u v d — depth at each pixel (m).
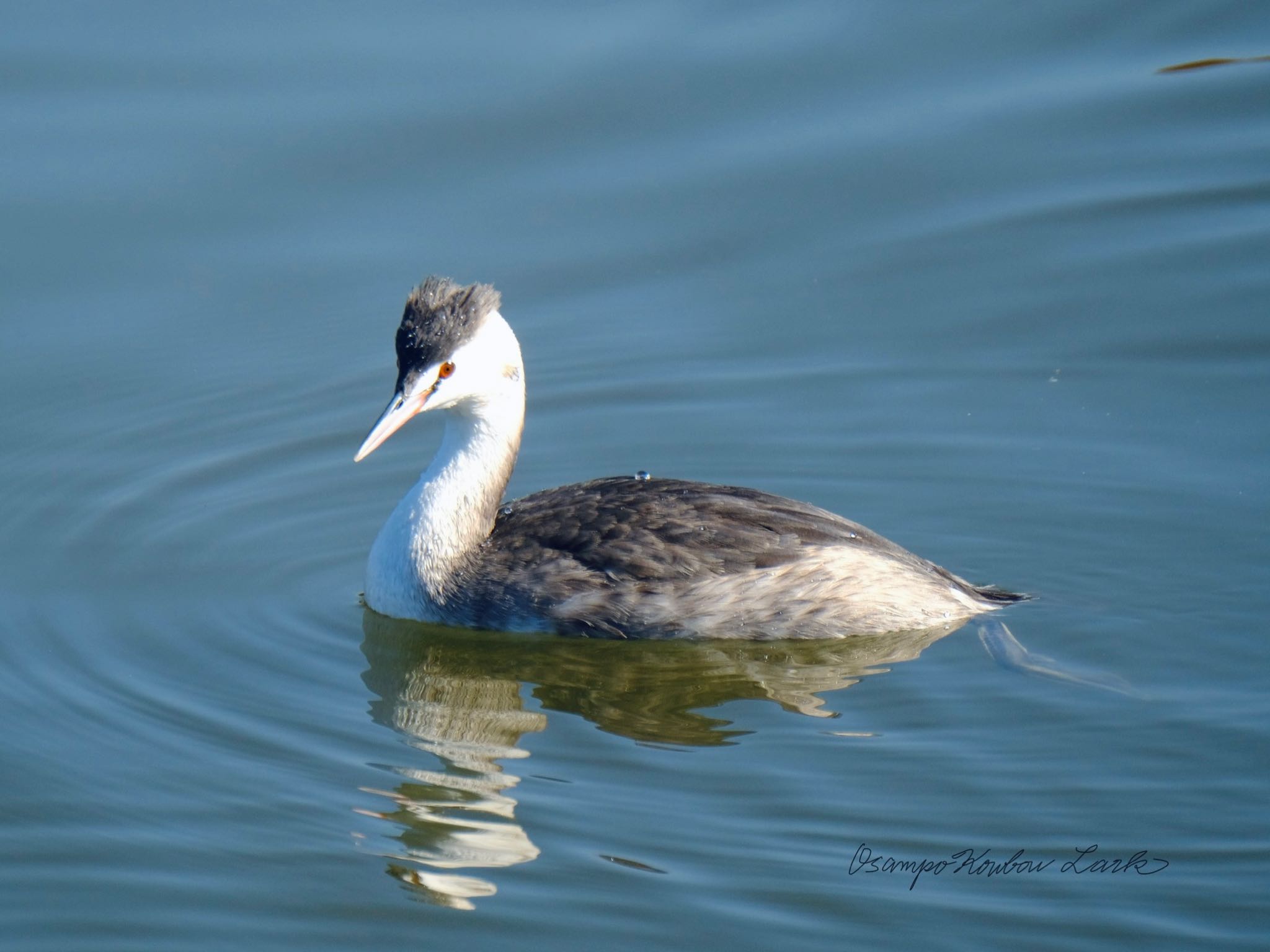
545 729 12.19
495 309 13.72
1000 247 19.28
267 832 10.84
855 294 18.72
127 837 10.80
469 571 13.64
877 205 19.91
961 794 11.13
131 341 17.94
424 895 10.14
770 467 16.14
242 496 15.88
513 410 13.84
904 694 12.45
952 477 15.84
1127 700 12.23
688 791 11.23
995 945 9.66
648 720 12.28
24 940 9.76
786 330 18.17
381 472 16.34
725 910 9.99
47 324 18.03
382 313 18.30
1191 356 17.52
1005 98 21.38
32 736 12.02
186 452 16.52
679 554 13.20
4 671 12.89
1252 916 9.84
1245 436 16.17
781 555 13.15
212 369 17.66
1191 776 11.26
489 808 11.06
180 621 13.75
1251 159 20.23
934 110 21.22
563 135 20.58
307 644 13.48
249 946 9.72
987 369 17.50
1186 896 10.05
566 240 19.33
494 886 10.21
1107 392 17.06
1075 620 13.41
